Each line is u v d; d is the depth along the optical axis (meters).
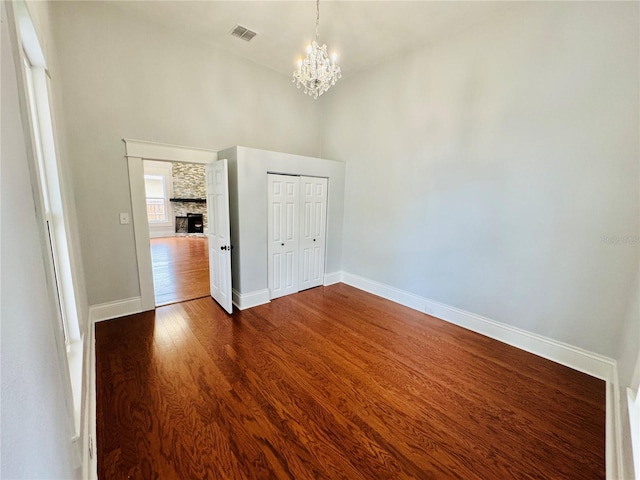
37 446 0.66
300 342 2.78
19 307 0.61
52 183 1.73
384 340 2.86
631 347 1.90
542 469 1.54
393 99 3.68
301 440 1.68
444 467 1.54
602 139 2.21
